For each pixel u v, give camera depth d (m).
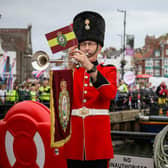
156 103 20.30
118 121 17.41
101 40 3.73
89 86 3.58
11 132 4.66
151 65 83.62
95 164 3.57
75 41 3.43
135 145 10.26
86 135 3.55
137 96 20.23
